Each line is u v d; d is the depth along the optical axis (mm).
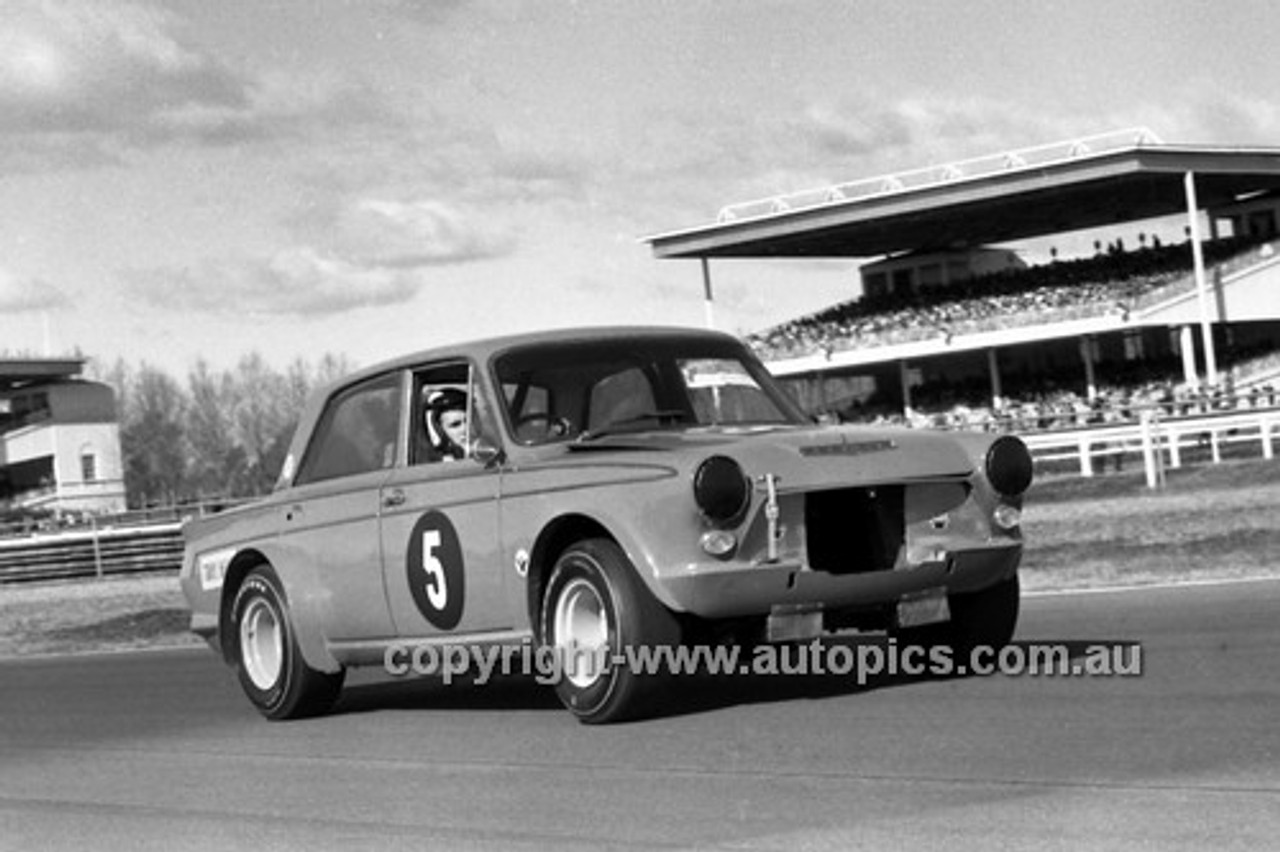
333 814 7648
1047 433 36750
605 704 9328
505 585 9844
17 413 99750
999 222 66250
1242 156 56844
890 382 71938
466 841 6812
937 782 7113
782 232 63906
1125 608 14664
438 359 10641
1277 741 7410
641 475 9195
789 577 9172
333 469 11211
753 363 10906
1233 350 61125
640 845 6457
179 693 13969
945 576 9547
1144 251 62500
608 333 10648
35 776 9766
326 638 11102
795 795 7113
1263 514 23250
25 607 35281
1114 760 7254
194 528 12156
